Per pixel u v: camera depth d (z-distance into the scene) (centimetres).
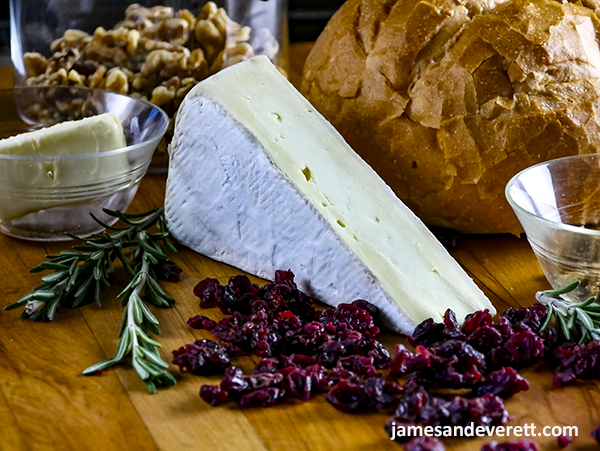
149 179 61
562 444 39
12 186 51
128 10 58
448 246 53
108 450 38
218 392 40
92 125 52
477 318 44
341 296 47
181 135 50
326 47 56
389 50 52
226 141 49
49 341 45
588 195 51
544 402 41
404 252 48
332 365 43
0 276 50
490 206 52
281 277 47
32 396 41
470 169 51
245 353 44
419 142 51
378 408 40
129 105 58
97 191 52
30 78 61
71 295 47
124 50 58
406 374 42
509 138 50
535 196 49
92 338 45
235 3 59
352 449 39
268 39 61
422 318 45
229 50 59
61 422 40
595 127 51
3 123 60
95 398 41
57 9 58
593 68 51
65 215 52
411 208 53
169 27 58
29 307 46
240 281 47
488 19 51
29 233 53
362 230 48
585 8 53
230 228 50
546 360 44
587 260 46
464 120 50
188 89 59
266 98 51
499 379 41
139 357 42
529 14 51
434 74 51
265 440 39
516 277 51
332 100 54
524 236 55
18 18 59
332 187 49
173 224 52
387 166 53
